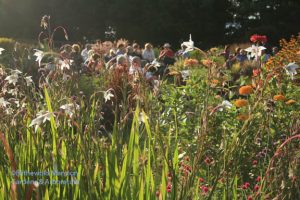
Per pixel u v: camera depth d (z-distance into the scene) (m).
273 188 2.94
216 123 4.64
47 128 3.02
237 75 10.84
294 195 2.96
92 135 2.80
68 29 45.12
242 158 3.90
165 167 2.62
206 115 2.65
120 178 2.52
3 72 3.71
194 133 4.71
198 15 41.62
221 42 42.53
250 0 40.78
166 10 41.78
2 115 3.39
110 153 2.72
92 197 2.48
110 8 42.91
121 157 2.77
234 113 4.89
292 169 2.89
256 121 4.13
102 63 4.00
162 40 42.78
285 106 5.06
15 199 2.13
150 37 42.91
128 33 43.12
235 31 42.19
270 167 2.92
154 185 2.54
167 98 5.38
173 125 4.89
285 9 39.44
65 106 2.77
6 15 45.22
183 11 41.81
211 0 41.00
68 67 3.08
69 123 2.93
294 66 2.96
